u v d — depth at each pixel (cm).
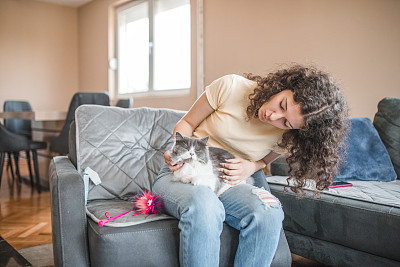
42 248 192
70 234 113
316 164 123
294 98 109
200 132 137
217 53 352
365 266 137
